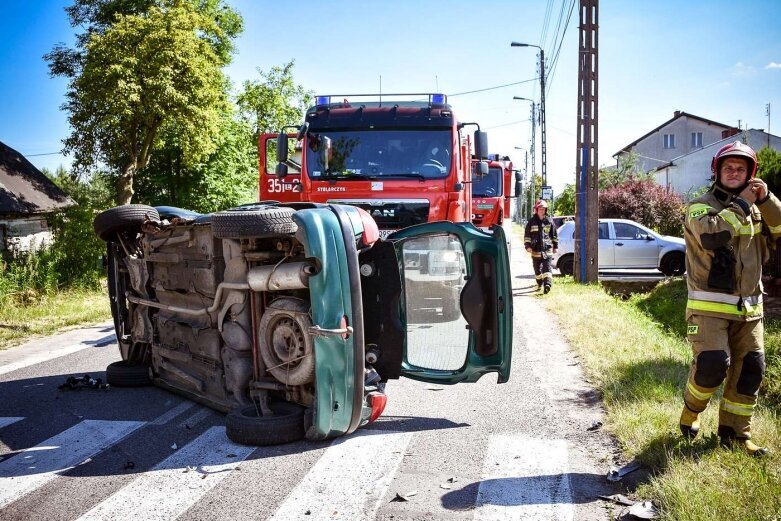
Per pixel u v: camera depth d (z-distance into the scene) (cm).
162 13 1858
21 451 488
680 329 1181
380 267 520
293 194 1284
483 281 536
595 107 1569
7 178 1923
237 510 381
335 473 432
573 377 673
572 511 368
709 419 480
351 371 470
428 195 948
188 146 2012
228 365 538
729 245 413
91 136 1933
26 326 1088
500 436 499
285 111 3656
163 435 517
